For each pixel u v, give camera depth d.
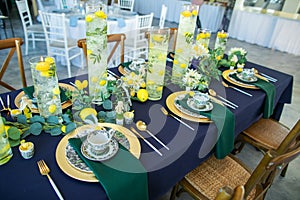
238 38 5.82
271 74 1.67
